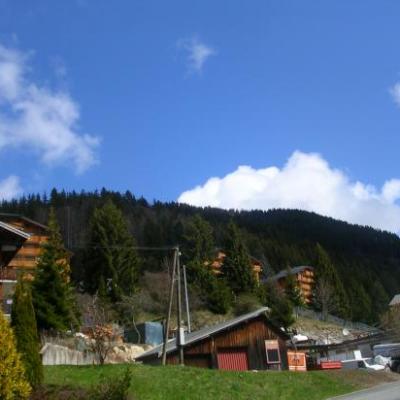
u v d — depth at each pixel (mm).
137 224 123500
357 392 32594
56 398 20188
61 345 39844
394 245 191875
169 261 91250
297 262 135375
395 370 52125
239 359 42656
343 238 180750
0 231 32062
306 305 104250
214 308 78875
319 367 50625
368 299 115500
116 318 67250
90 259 75438
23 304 21516
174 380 27078
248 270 89500
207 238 97250
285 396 28906
